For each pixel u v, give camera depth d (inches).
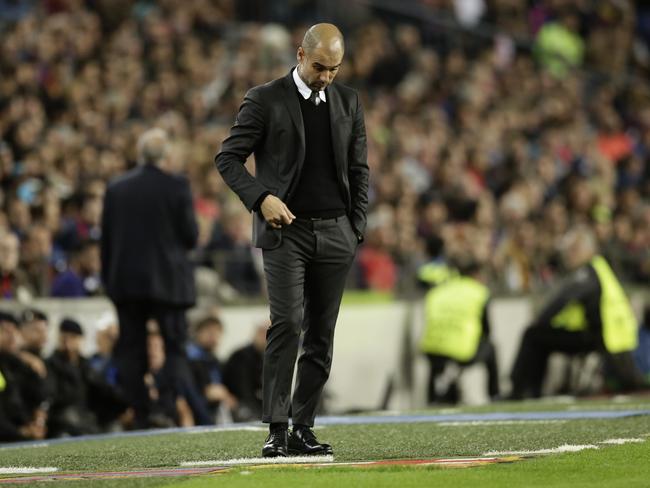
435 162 2405.3
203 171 1915.6
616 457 785.6
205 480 709.3
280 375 828.6
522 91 2893.7
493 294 1987.0
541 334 1726.1
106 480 724.0
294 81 837.2
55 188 1635.1
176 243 1299.2
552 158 2591.0
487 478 700.0
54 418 1325.0
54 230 1553.9
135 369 1294.3
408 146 2369.6
